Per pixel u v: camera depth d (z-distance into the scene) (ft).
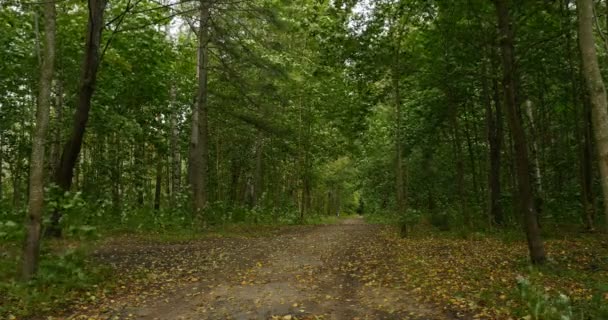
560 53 46.60
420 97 62.64
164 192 102.83
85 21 51.78
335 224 100.32
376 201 135.64
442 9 43.93
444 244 45.65
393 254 40.55
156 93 64.75
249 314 22.27
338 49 50.49
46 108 26.16
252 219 77.36
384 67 52.70
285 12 55.83
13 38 48.39
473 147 76.79
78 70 53.26
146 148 83.10
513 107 31.22
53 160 53.31
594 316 19.17
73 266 27.40
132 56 56.24
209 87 69.15
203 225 61.21
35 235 25.67
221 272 32.96
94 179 71.41
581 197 51.70
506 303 22.12
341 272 32.91
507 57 31.22
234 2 44.98
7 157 68.23
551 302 20.35
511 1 34.45
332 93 76.54
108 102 58.85
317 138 90.79
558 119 64.23
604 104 19.30
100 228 50.16
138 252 41.06
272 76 57.57
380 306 23.30
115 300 24.64
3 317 20.68
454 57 49.14
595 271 28.60
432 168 76.48
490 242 45.11
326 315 22.00
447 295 24.47
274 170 109.60
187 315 22.15
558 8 39.91
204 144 62.95
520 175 31.32
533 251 30.94
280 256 40.57
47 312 21.85
